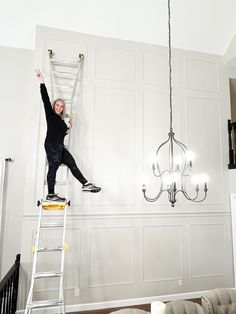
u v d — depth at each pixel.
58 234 2.96
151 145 3.42
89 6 3.13
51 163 2.64
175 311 1.62
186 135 3.59
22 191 3.27
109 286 3.02
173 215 3.37
